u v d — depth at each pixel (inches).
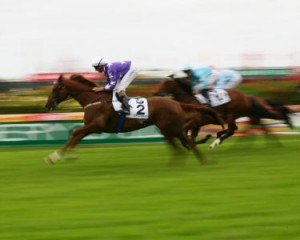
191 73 625.0
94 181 457.4
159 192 405.7
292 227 308.0
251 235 294.2
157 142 784.9
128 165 549.6
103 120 519.8
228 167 521.0
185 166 531.2
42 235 300.2
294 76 907.4
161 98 525.3
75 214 343.6
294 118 821.2
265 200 373.4
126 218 331.9
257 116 649.0
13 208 363.3
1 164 569.9
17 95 842.8
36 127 760.3
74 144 522.9
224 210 347.3
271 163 544.1
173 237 293.1
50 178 478.3
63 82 526.6
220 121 539.2
